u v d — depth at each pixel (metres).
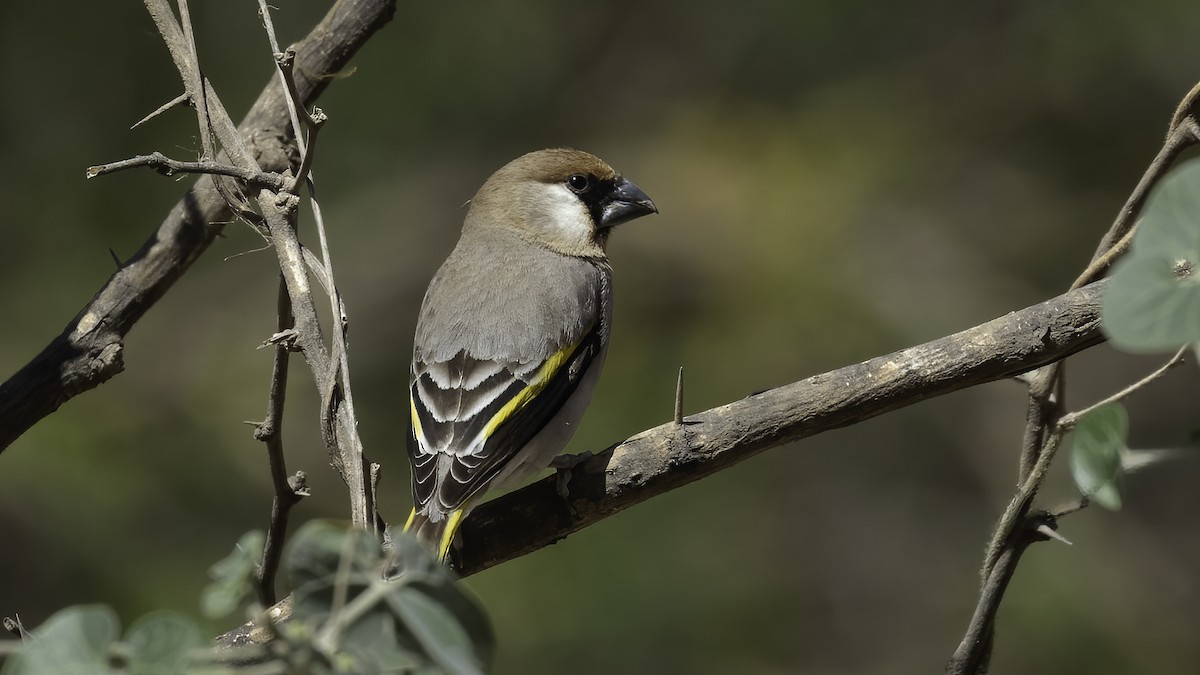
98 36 13.93
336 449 5.75
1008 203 15.04
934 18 15.72
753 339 13.18
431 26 15.23
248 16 14.26
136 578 12.30
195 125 13.73
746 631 12.82
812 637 13.51
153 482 12.90
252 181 6.24
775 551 13.55
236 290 14.34
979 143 15.31
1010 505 5.92
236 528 12.94
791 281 13.51
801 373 13.06
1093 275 5.97
